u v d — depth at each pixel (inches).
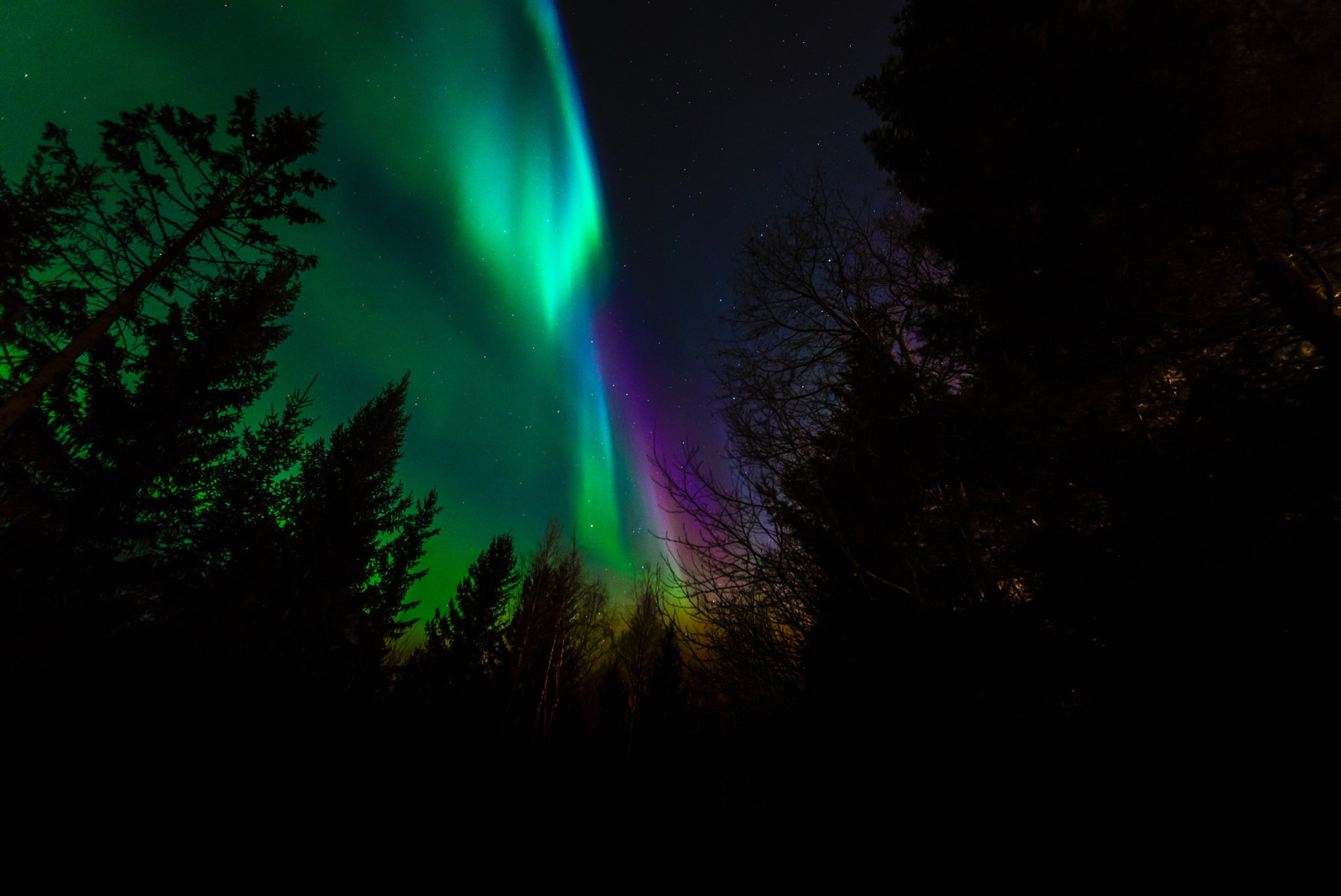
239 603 459.2
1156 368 136.4
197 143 335.0
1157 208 127.4
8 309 277.1
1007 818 105.3
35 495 346.3
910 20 196.5
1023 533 137.4
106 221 314.8
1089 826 93.1
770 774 182.9
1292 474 95.4
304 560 561.0
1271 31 123.7
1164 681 93.7
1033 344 146.9
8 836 143.2
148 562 405.4
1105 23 136.1
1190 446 110.7
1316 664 80.5
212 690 314.3
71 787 179.2
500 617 795.4
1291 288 125.6
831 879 126.9
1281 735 79.7
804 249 255.0
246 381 474.6
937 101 167.9
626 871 153.2
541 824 185.9
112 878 133.4
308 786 201.9
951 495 169.2
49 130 297.4
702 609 201.5
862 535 175.6
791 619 189.8
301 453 564.7
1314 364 114.9
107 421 386.3
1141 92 122.8
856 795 140.2
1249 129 119.6
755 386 229.1
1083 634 110.0
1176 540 100.2
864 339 217.5
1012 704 118.8
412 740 236.4
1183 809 84.7
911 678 139.9
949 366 180.5
